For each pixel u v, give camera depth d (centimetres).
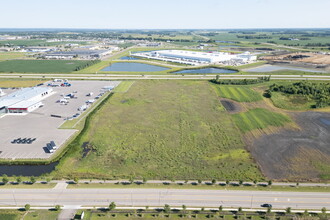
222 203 5091
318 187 5591
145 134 8225
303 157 6831
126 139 7875
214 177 5944
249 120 9338
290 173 6116
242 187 5588
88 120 9162
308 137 8000
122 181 5819
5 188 5534
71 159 6712
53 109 10488
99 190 5478
